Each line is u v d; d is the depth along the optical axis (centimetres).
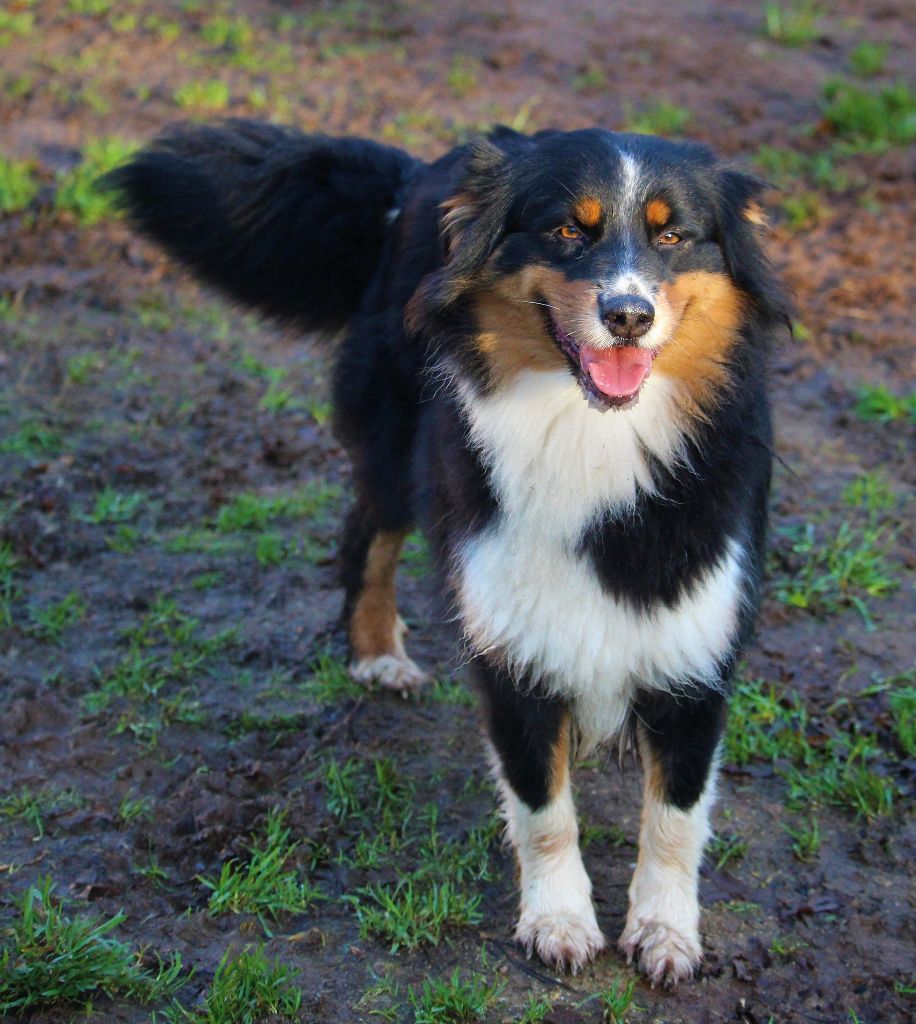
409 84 464
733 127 442
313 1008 212
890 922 222
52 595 264
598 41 507
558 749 218
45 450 291
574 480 213
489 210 216
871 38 526
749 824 234
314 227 249
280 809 232
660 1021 212
